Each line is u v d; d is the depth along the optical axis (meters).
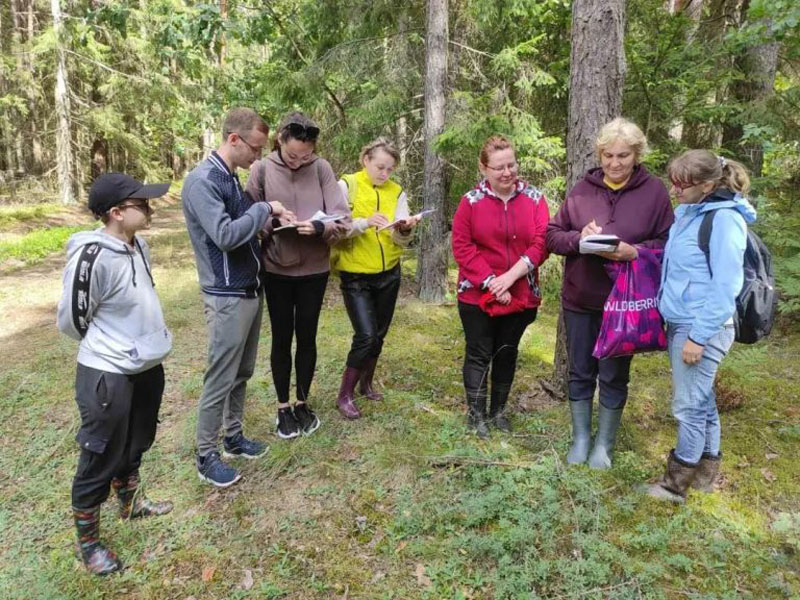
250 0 6.89
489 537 2.53
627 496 2.80
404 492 2.95
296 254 3.11
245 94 8.02
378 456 3.20
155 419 2.74
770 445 3.34
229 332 2.83
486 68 6.70
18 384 4.52
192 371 4.66
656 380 4.26
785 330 5.31
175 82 16.02
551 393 4.04
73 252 2.31
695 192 2.46
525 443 3.36
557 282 6.43
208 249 2.75
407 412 3.77
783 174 6.39
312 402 3.93
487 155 3.06
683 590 2.29
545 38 6.61
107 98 16.36
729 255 2.36
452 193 6.74
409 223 3.39
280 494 2.99
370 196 3.50
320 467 3.15
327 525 2.76
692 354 2.47
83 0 14.80
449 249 6.52
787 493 2.89
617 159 2.68
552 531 2.55
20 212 13.90
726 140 7.15
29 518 2.95
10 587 2.50
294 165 3.08
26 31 16.86
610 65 3.45
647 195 2.78
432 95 6.18
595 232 2.71
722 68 6.29
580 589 2.29
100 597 2.42
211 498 2.99
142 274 2.49
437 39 6.06
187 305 6.56
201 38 6.22
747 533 2.60
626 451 3.19
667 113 6.21
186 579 2.49
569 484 2.85
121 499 2.83
